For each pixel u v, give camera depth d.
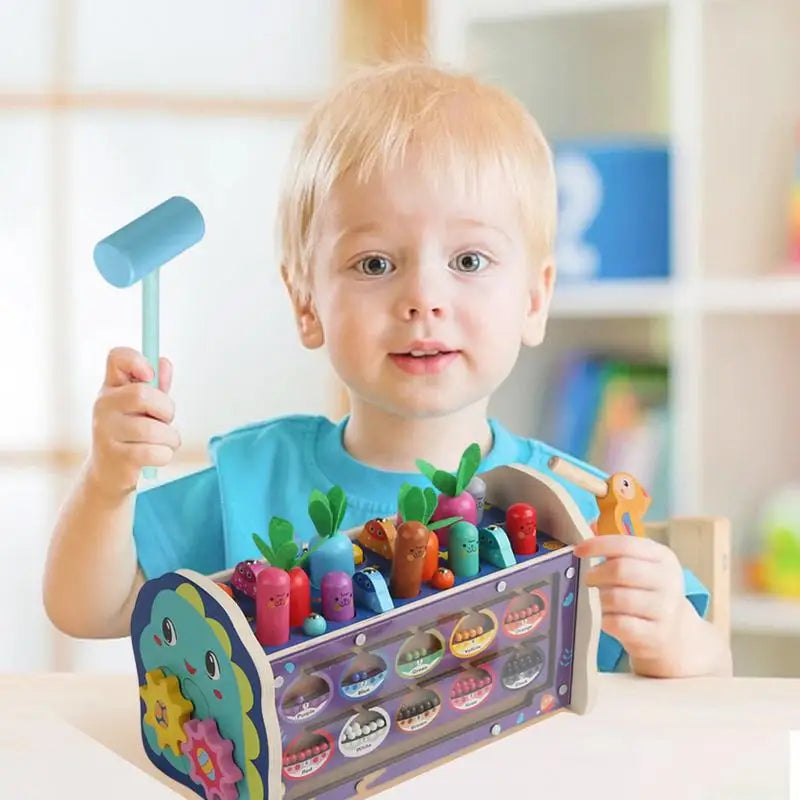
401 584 0.60
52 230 1.98
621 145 1.69
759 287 1.63
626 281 1.69
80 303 1.99
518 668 0.66
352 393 1.01
